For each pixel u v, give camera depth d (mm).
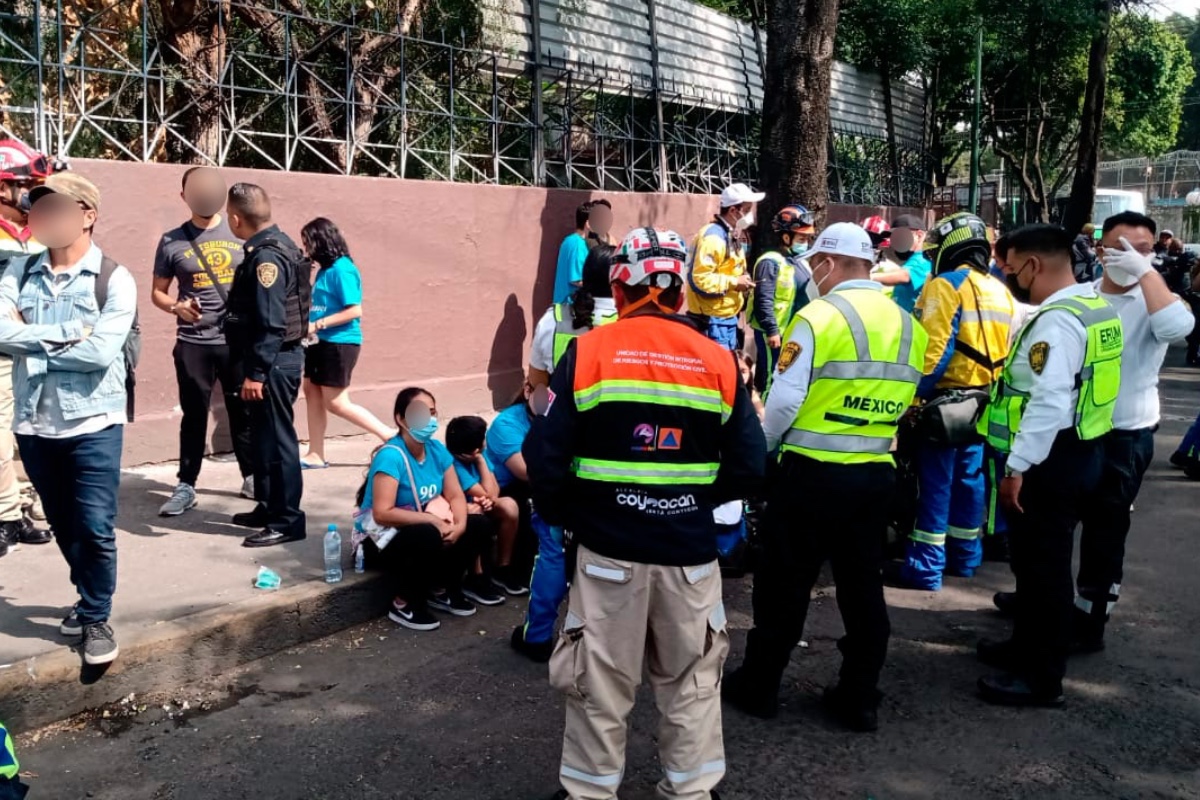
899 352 3857
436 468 5043
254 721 4039
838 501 3842
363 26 9086
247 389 5180
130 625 4344
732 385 3092
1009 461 4090
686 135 12570
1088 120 20844
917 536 5629
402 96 8445
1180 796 3574
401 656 4688
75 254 3947
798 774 3686
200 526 5691
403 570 4938
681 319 3123
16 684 3869
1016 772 3719
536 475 3043
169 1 7555
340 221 7688
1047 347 4031
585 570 3080
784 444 3943
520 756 3789
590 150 10953
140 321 6617
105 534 4004
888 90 18266
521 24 10031
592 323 4750
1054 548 4145
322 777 3625
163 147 7766
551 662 3156
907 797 3553
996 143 26547
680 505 3051
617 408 3006
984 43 21547
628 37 11531
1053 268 4328
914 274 7207
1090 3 19406
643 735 3949
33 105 6969
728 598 5461
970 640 4961
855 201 16797
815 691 4375
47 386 3889
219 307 5891
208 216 5910
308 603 4785
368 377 8070
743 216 6570
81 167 6227
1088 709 4223
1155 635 5027
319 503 6258
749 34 14344
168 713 4094
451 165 8836
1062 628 4160
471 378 8891
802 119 8797
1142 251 4656
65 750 3791
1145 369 4574
